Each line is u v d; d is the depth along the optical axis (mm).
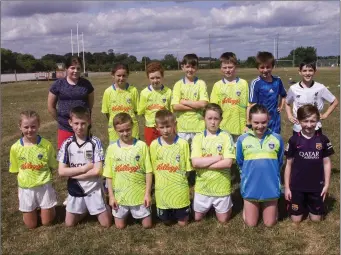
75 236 4539
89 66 76250
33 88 30000
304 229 4566
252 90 5645
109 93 5734
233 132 5840
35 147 4699
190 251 4152
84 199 4688
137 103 5906
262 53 5543
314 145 4551
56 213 5234
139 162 4641
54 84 5402
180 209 4684
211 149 4750
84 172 4641
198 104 5699
